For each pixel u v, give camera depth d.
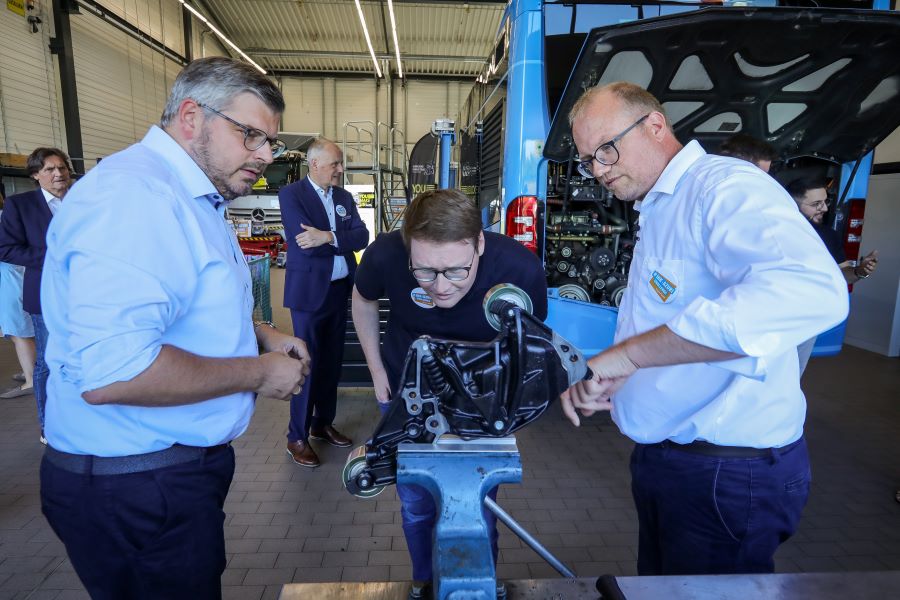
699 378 1.22
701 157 1.21
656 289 1.24
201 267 1.09
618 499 2.65
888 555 2.25
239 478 2.80
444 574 0.69
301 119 17.08
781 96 2.76
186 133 1.12
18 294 3.77
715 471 1.25
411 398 0.89
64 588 2.00
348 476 0.95
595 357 1.00
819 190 2.46
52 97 8.91
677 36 2.32
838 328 3.33
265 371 1.18
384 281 1.53
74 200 0.97
